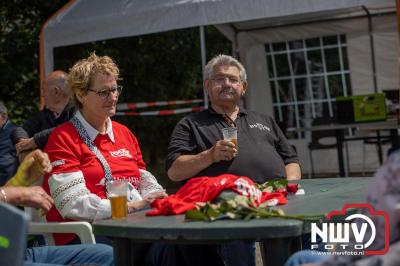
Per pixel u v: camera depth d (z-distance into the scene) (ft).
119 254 8.66
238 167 14.32
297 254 7.89
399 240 6.20
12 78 42.27
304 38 40.96
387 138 37.29
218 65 15.11
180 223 8.25
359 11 38.06
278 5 26.40
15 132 18.69
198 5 27.50
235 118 15.16
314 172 42.24
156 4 28.37
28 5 44.06
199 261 12.00
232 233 7.69
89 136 12.92
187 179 14.34
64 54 44.29
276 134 15.62
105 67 13.00
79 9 30.53
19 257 6.61
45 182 12.74
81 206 11.99
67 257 11.07
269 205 9.76
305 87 42.09
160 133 51.29
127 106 39.01
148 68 48.93
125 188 9.53
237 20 27.02
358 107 31.19
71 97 13.26
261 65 42.39
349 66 41.01
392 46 39.86
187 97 51.08
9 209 6.77
